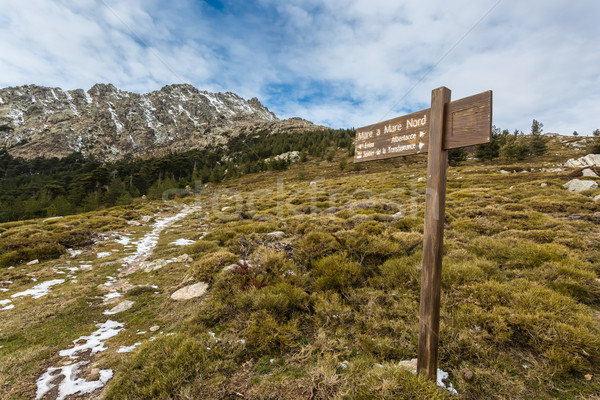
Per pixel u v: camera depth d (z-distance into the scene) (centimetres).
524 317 342
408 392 248
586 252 616
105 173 5616
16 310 512
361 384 265
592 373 287
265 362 322
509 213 1037
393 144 319
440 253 258
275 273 556
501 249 627
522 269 536
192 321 425
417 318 384
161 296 572
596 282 450
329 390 266
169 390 274
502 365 299
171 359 311
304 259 653
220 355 328
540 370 289
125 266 841
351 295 463
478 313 371
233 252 804
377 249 611
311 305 452
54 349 379
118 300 561
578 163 3238
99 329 441
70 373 321
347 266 535
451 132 250
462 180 2678
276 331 367
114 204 4941
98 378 309
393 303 433
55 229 1419
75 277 742
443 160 256
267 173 7069
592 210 1097
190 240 1209
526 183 2016
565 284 449
